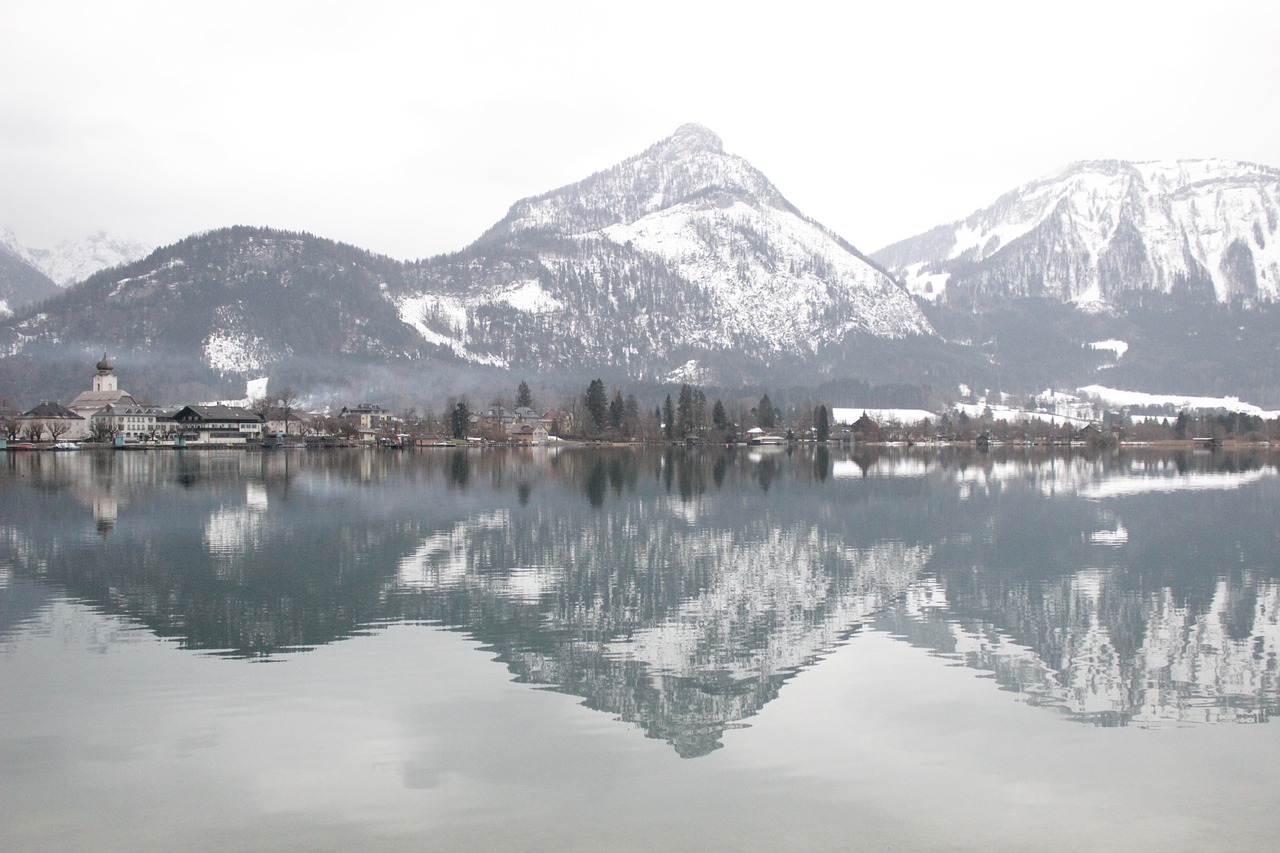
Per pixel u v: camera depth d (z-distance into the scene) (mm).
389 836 27453
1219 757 33188
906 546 78625
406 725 35875
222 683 40844
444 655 45125
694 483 145250
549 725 35938
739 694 39688
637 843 27000
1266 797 30094
